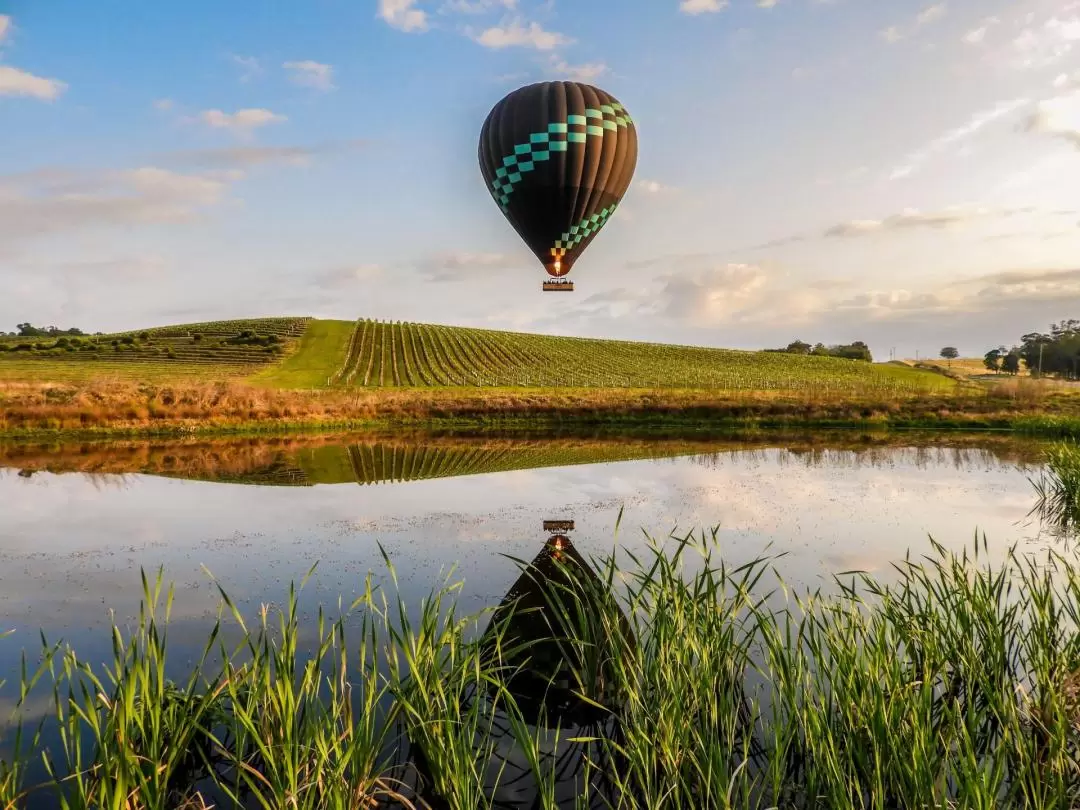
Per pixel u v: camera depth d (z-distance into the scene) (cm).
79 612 852
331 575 999
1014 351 10538
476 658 504
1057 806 398
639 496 1631
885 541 1177
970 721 471
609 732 579
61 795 386
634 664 572
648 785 442
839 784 401
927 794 399
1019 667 619
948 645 546
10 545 1185
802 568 1004
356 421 3478
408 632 503
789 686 460
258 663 472
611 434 3219
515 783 507
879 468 2097
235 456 2381
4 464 2147
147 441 2792
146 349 6800
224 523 1352
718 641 527
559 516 1408
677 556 578
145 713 452
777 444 2797
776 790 421
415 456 2419
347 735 489
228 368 6016
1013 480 1852
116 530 1295
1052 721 485
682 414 3619
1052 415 3331
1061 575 920
